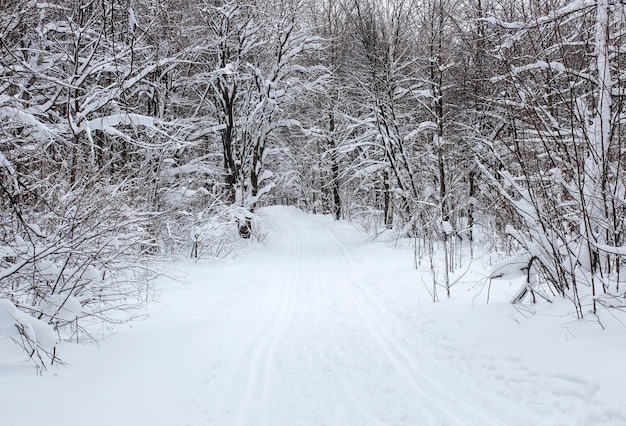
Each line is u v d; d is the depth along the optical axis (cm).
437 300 788
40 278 527
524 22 686
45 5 720
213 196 1619
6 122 607
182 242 1504
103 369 468
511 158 764
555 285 580
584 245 558
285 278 1262
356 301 927
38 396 384
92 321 646
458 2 1595
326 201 4050
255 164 2156
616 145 543
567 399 389
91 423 365
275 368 563
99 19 873
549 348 467
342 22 2508
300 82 2172
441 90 1717
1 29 605
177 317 723
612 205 508
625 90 528
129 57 954
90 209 569
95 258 549
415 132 1794
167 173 1622
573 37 636
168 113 1734
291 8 2044
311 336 702
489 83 1073
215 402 464
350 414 426
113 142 1086
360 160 2241
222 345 630
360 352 609
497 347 518
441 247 1423
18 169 632
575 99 543
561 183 560
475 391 451
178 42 1358
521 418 386
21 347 484
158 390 454
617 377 382
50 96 817
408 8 1905
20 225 563
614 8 546
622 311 480
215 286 1039
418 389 472
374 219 2220
